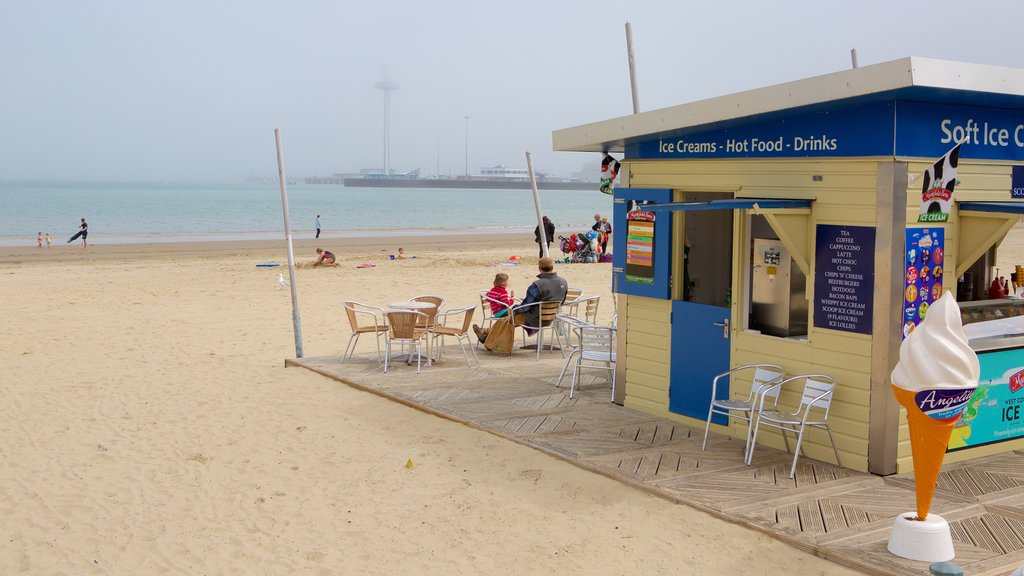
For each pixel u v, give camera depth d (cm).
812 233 689
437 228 5859
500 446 761
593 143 872
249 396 969
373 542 575
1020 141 714
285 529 598
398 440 794
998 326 720
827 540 536
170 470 721
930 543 504
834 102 630
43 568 540
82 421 870
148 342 1316
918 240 646
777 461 701
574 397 930
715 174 776
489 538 575
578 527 587
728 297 834
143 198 12731
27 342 1311
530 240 4394
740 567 520
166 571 536
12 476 709
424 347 1251
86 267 2614
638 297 866
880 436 653
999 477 657
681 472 674
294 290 1168
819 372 693
